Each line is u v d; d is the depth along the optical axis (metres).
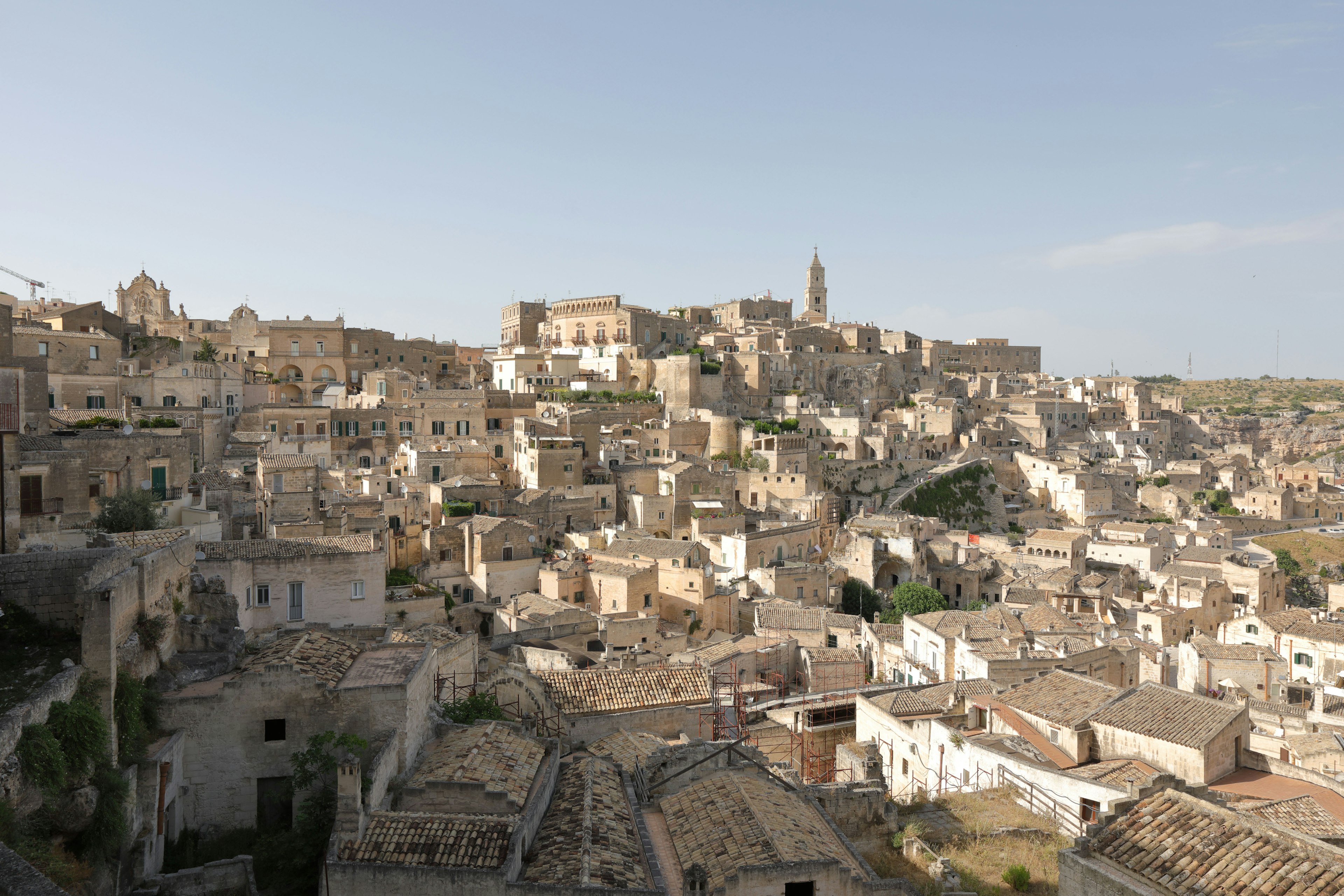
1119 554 150.75
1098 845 28.94
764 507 147.75
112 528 56.12
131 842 32.03
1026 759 42.72
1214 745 40.31
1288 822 34.22
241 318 193.00
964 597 139.38
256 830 36.97
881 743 57.06
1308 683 77.75
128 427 73.75
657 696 52.03
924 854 36.22
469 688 55.81
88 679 32.44
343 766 31.52
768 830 32.94
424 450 133.00
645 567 99.50
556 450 131.38
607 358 193.12
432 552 102.38
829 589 115.56
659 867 32.06
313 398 171.25
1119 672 72.38
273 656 41.47
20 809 27.39
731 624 100.94
